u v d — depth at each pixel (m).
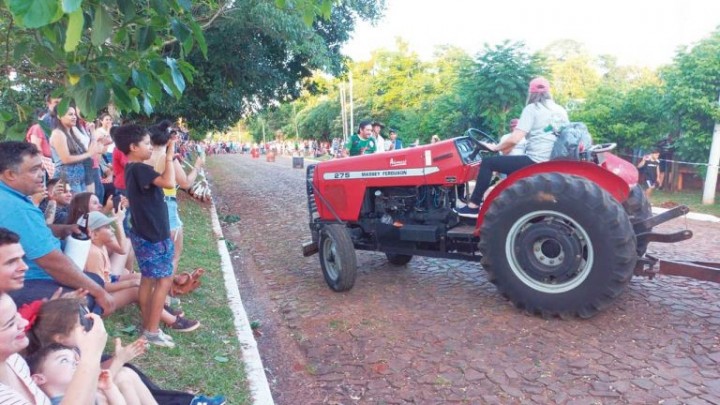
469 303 4.93
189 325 4.31
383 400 3.44
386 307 4.98
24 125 2.84
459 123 17.69
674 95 12.30
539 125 4.77
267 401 3.38
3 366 1.95
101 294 3.07
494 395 3.39
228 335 4.39
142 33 2.31
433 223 5.21
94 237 4.00
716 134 11.52
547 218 4.37
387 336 4.35
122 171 5.11
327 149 42.19
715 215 9.98
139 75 2.34
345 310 4.99
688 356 3.73
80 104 2.25
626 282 4.07
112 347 3.74
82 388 2.00
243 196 14.92
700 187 13.42
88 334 2.12
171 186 3.72
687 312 4.47
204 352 4.00
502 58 14.66
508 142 4.83
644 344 3.92
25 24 1.58
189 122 15.00
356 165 5.62
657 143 13.72
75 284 2.96
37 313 2.38
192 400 2.84
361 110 42.28
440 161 5.04
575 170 4.39
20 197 2.84
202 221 9.72
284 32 10.54
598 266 4.07
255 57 12.95
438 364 3.83
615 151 14.71
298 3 2.63
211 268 6.34
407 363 3.88
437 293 5.28
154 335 3.92
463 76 15.84
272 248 7.93
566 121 4.84
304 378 3.84
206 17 7.92
